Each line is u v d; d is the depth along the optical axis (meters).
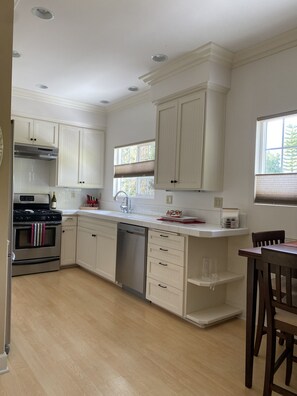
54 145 4.70
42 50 3.10
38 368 2.05
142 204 4.36
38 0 2.29
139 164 4.41
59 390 1.84
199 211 3.49
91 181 5.11
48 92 4.41
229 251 3.17
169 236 3.01
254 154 2.97
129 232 3.56
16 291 3.56
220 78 3.10
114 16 2.48
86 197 5.33
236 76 3.14
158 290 3.14
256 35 2.71
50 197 4.96
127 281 3.57
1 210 2.01
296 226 2.63
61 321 2.81
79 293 3.58
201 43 2.88
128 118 4.69
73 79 3.88
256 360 2.28
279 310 1.75
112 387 1.88
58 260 4.52
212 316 2.82
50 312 3.00
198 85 3.10
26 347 2.32
